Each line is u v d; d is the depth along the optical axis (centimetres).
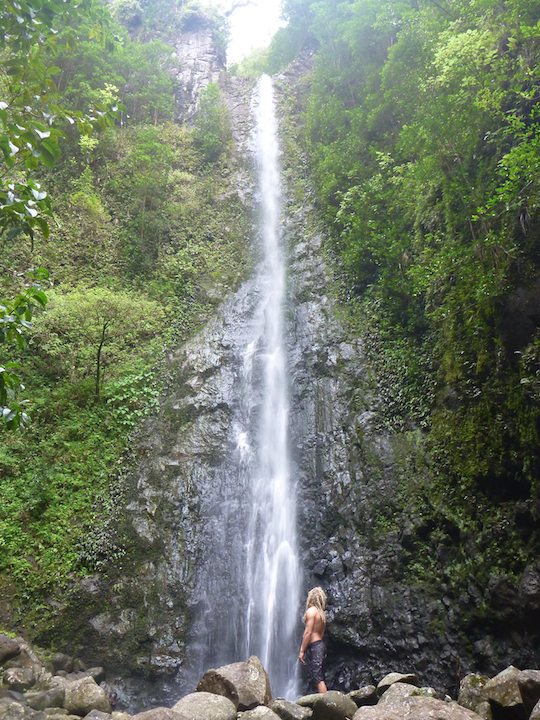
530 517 663
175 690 797
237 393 1238
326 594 851
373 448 970
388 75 1475
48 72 471
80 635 815
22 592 833
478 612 678
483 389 792
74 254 1420
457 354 878
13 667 606
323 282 1463
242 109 2520
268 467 1104
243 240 1769
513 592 646
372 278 1307
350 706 488
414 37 1425
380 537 849
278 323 1409
